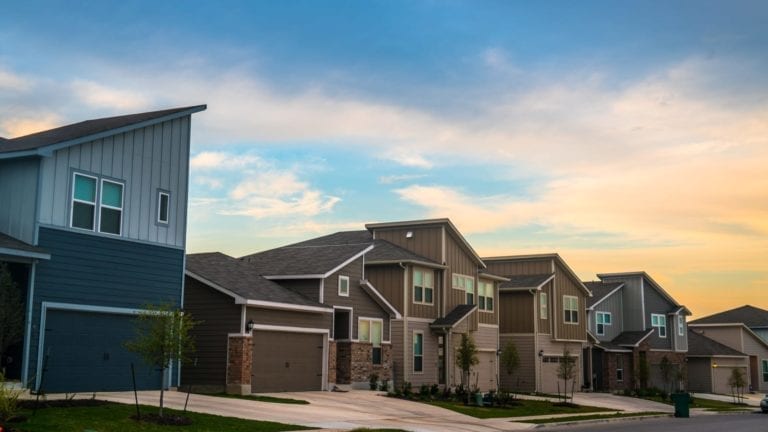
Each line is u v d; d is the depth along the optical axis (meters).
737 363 63.41
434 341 39.59
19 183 21.91
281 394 27.94
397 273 37.94
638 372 53.03
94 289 22.70
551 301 48.81
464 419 26.05
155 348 18.94
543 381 47.00
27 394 20.41
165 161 25.34
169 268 25.12
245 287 28.58
